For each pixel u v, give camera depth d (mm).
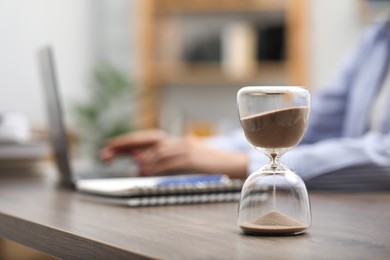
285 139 893
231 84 4984
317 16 4566
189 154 1539
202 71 4918
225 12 4926
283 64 4730
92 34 5094
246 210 890
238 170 1519
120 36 5164
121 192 1202
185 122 4961
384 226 947
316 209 1140
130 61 5129
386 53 2201
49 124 1809
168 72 5000
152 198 1203
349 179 1456
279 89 885
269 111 881
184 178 1322
